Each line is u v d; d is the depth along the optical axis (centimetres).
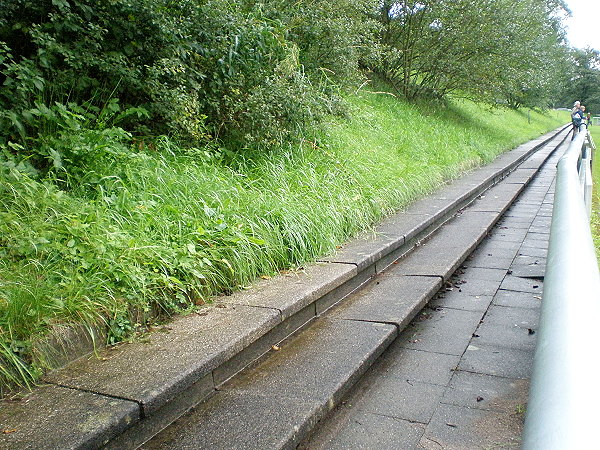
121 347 257
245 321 283
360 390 268
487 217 641
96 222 312
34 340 229
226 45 532
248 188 472
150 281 294
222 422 221
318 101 689
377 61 1080
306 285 345
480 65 1358
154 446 205
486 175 898
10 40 446
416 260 468
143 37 487
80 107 426
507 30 1326
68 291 258
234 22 538
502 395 257
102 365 238
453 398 257
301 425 216
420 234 526
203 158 468
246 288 344
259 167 520
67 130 400
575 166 297
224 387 253
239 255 348
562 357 72
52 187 338
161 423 216
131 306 277
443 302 392
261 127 544
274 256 385
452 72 1386
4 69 436
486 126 1645
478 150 1122
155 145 483
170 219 363
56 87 429
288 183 504
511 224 650
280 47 635
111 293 274
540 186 972
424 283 401
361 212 512
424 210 593
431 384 272
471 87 1425
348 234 475
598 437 52
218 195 415
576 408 58
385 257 446
